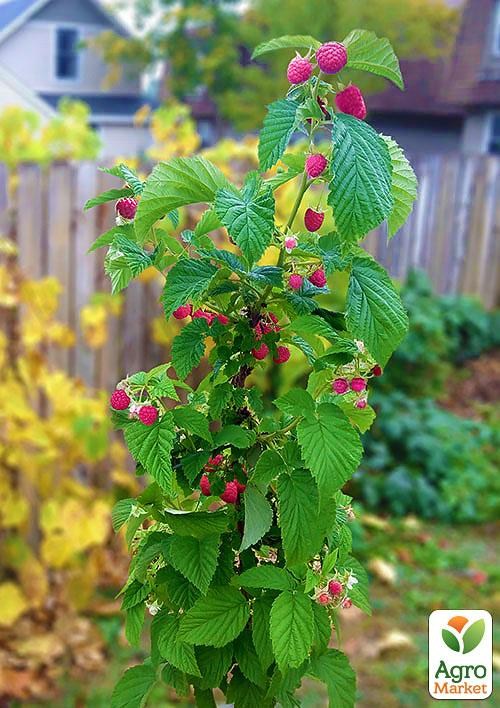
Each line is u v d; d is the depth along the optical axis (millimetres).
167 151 3854
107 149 17891
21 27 17297
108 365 3812
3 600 3074
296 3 13508
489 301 7168
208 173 1066
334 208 938
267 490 1143
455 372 6316
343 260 1051
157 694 2771
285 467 1090
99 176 3650
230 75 16016
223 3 16125
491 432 5133
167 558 1131
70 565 3332
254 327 1133
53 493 3268
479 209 6969
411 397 5691
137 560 1184
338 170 939
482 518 4340
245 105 15625
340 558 1165
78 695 2840
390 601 3537
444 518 4328
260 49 1097
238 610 1116
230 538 1163
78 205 3684
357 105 1018
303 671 1162
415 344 5641
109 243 1210
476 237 7020
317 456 1016
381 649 3146
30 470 3098
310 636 1060
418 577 3740
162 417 1070
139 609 1202
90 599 3320
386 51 1038
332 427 1035
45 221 3730
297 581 1103
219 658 1152
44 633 3127
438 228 6957
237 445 1090
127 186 1165
